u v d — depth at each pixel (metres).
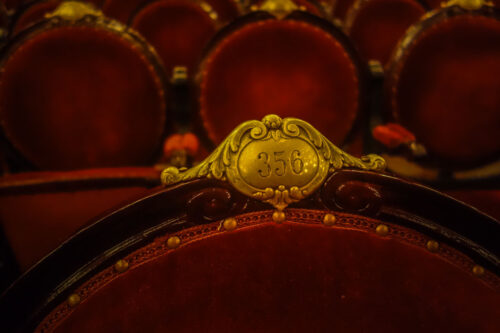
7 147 1.72
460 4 1.72
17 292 0.50
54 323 0.51
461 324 0.53
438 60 1.75
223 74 1.70
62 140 1.75
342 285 0.53
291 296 0.53
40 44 1.66
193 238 0.52
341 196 0.52
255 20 1.66
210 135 1.75
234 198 0.52
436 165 1.88
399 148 1.57
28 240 1.40
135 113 1.78
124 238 0.51
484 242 0.52
